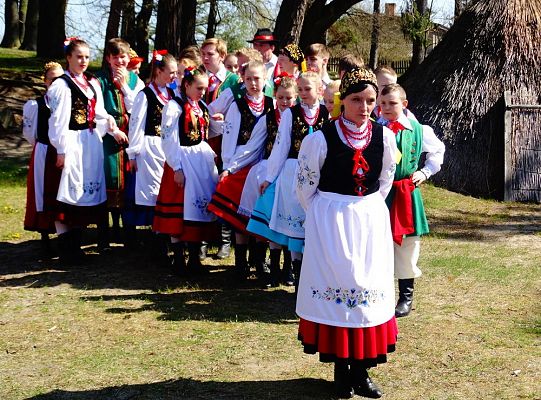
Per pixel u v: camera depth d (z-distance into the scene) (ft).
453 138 38.34
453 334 17.26
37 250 25.44
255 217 19.97
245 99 21.63
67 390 14.17
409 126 18.03
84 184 23.09
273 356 15.89
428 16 73.41
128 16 65.16
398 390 14.10
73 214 23.12
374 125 13.56
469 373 14.92
